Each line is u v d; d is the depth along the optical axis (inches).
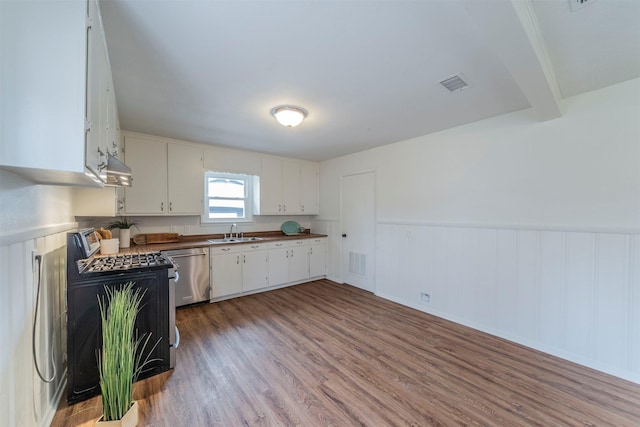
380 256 161.2
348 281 185.9
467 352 96.8
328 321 124.0
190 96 91.3
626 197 82.4
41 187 61.1
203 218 169.8
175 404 70.1
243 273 159.5
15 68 37.9
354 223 181.0
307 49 65.8
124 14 52.7
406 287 145.9
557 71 77.3
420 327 118.0
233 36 60.4
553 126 96.3
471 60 70.7
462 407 69.5
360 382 79.6
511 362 90.4
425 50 66.4
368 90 87.7
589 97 88.7
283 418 65.6
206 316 129.7
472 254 118.5
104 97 60.1
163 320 84.0
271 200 186.2
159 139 140.3
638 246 80.3
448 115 110.0
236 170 169.2
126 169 78.5
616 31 60.2
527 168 102.6
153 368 82.4
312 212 208.4
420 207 139.4
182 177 148.0
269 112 106.0
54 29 39.6
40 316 61.1
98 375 73.7
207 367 87.0
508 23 48.9
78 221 110.6
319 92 89.2
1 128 37.2
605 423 64.2
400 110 105.0
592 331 87.9
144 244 144.0
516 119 105.5
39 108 38.9
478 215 116.6
